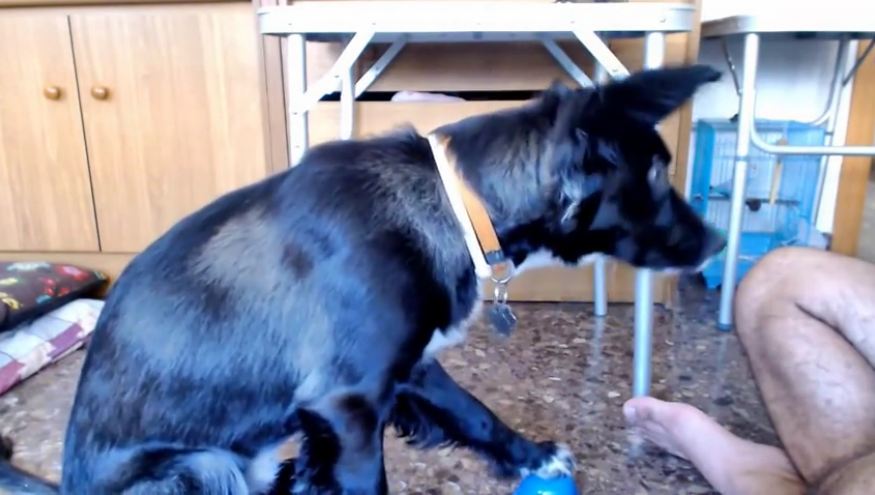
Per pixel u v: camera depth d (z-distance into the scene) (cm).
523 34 153
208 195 193
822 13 152
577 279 195
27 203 196
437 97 174
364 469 86
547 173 89
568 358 162
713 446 110
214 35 181
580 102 90
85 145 191
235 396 88
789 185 217
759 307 109
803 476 94
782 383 101
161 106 187
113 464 89
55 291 176
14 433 133
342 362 84
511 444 108
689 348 167
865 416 90
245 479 93
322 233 85
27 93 187
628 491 112
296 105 139
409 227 86
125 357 89
